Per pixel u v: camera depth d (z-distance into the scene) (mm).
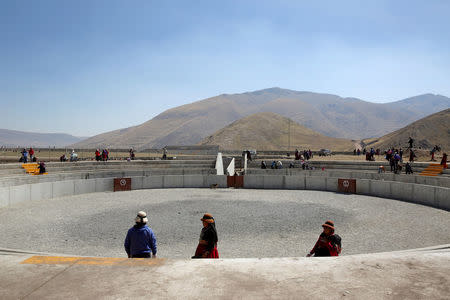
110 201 22609
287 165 46656
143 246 6180
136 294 3066
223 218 17219
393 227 15008
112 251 11531
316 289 3193
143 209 19656
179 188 30094
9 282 3336
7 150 55844
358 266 3844
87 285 3270
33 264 3881
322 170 37844
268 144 165875
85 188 26312
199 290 3166
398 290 3160
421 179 26109
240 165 51750
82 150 55375
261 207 20531
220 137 178125
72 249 11719
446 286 3242
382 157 53875
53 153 51938
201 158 49531
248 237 13531
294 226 15430
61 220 16438
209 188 30266
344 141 175500
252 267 3818
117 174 32094
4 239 12930
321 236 6449
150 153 63562
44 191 23297
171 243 12672
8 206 20266
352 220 16656
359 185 26688
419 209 19438
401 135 132000
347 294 3080
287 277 3510
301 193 27141
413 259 4090
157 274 3582
